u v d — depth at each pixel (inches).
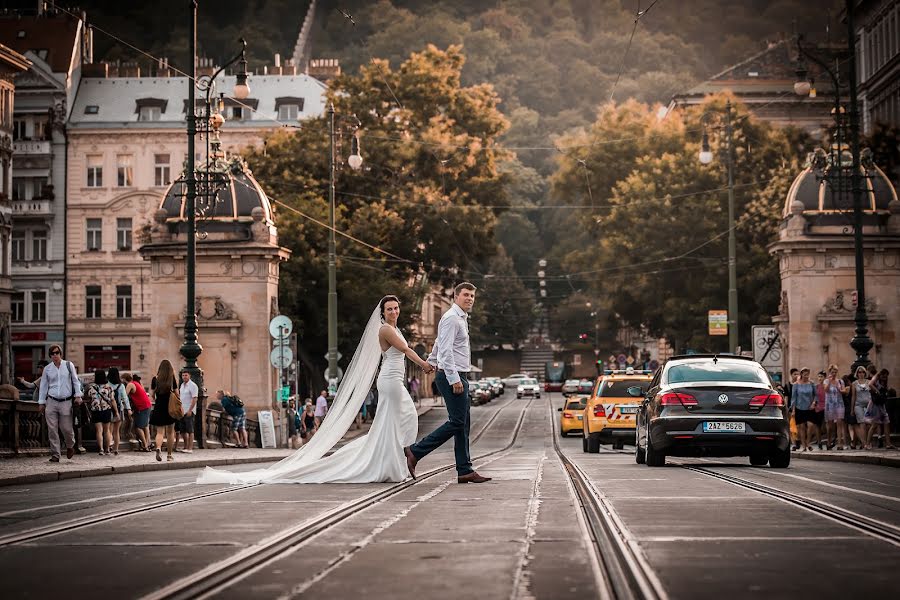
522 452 1726.1
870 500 625.9
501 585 355.3
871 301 2241.6
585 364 7795.3
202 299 2231.8
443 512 567.2
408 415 798.5
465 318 784.3
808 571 378.9
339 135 2871.6
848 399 1514.5
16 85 4352.9
